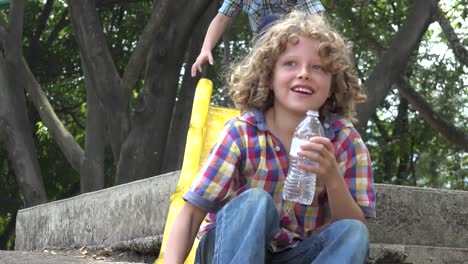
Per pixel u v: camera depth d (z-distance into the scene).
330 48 2.46
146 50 9.58
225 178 2.42
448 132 11.65
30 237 6.25
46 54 14.80
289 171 2.39
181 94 10.29
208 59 4.07
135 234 4.77
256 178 2.43
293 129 2.46
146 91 9.91
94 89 10.16
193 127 3.85
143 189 4.71
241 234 2.24
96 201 5.26
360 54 13.05
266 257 2.44
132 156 9.80
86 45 10.02
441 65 13.25
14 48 10.81
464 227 4.21
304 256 2.38
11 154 10.81
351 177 2.48
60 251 5.34
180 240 2.43
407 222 4.09
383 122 15.81
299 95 2.43
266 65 2.48
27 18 14.58
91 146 10.58
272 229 2.33
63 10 15.19
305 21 2.47
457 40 10.36
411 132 15.12
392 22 12.86
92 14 10.06
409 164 15.93
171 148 10.23
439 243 4.16
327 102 2.56
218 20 4.11
